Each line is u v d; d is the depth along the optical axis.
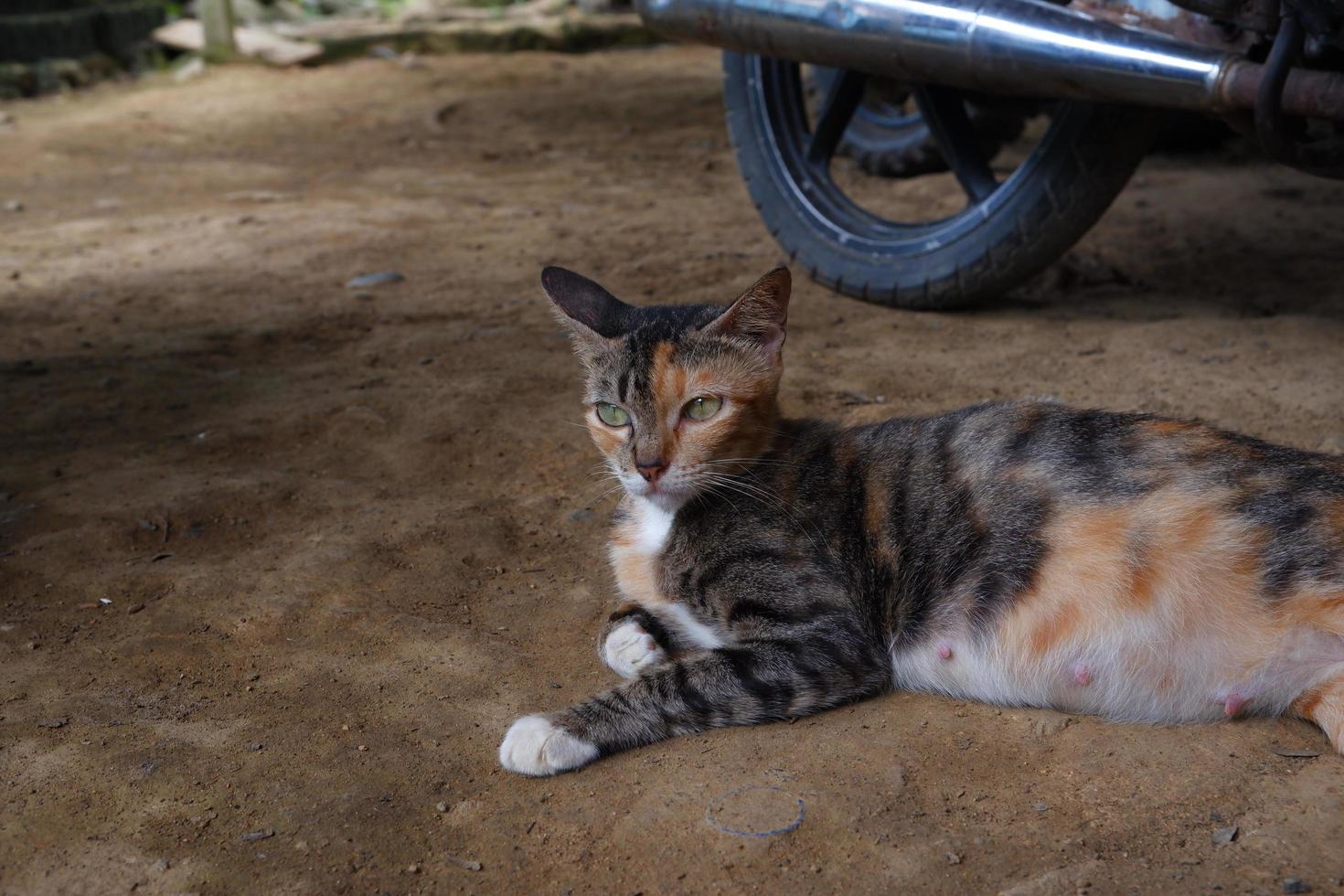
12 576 0.89
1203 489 0.75
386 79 3.11
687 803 0.72
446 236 1.63
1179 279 1.30
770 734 0.76
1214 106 0.96
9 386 1.16
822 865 0.69
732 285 1.32
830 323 1.22
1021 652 0.77
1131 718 0.76
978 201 1.21
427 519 0.94
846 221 1.27
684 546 0.82
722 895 0.68
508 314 1.29
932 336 1.19
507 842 0.71
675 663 0.78
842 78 1.26
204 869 0.70
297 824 0.72
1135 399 1.04
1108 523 0.76
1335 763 0.72
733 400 0.81
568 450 1.02
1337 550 0.73
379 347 1.22
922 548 0.79
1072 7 1.07
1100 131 1.13
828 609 0.78
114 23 3.12
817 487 0.81
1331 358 1.10
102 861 0.70
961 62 1.05
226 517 0.95
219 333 1.27
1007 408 0.82
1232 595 0.74
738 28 1.16
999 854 0.69
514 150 2.27
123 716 0.78
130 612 0.86
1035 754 0.74
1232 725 0.75
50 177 2.11
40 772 0.75
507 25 3.53
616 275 1.38
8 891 0.69
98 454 1.04
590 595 0.87
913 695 0.79
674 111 2.64
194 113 2.70
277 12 3.73
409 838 0.71
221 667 0.82
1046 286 1.29
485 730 0.77
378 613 0.86
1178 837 0.69
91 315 1.33
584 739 0.75
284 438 1.06
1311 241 1.42
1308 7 0.91
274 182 2.05
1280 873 0.67
